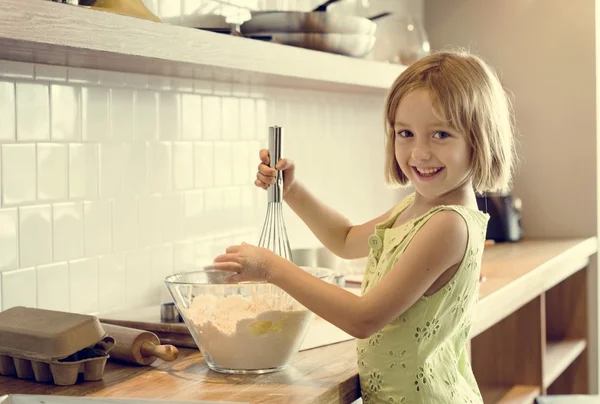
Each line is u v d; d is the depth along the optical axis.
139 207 2.03
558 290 3.44
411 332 1.49
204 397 1.36
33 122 1.74
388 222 1.65
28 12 1.29
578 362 3.41
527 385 2.82
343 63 2.26
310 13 2.16
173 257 2.15
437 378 1.52
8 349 1.43
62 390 1.39
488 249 3.09
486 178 1.53
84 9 1.41
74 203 1.85
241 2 2.38
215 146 2.30
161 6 2.06
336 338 1.76
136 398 1.33
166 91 2.11
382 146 3.28
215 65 1.76
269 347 1.50
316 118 2.81
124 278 1.99
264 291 1.50
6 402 1.33
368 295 1.43
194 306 1.50
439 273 1.45
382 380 1.51
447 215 1.47
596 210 3.39
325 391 1.40
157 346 1.54
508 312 2.32
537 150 3.47
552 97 3.43
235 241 2.40
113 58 1.61
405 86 1.53
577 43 3.38
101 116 1.91
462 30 3.56
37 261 1.76
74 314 1.47
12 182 1.70
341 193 2.98
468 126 1.50
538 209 3.48
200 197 2.25
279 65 1.98
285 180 1.78
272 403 1.33
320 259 2.29
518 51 3.48
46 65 1.76
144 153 2.04
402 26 2.80
